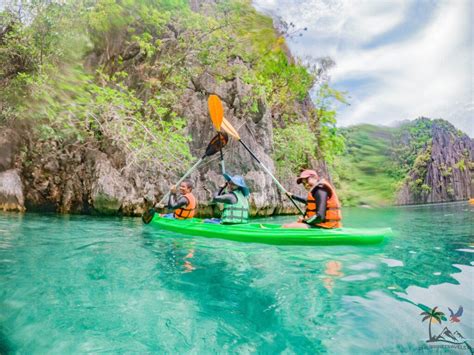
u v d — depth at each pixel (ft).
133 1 27.96
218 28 30.83
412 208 38.58
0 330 5.64
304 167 39.17
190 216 17.74
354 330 5.48
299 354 4.76
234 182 15.01
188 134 28.68
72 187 24.63
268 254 11.34
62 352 4.87
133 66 30.09
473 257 10.90
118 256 10.95
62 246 12.31
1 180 23.12
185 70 29.60
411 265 9.78
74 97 25.13
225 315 6.23
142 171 25.54
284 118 40.19
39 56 23.88
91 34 28.04
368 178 56.59
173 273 9.00
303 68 41.37
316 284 7.99
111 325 5.77
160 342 5.17
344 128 63.16
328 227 13.28
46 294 7.24
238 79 31.04
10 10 23.70
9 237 13.82
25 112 24.06
